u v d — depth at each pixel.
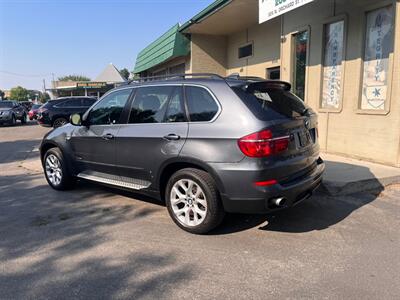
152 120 5.05
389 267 3.73
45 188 7.00
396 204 5.59
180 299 3.24
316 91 9.13
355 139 8.04
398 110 6.99
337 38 8.49
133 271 3.74
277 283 3.46
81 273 3.72
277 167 4.12
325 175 6.54
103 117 5.82
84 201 6.09
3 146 14.13
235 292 3.33
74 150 6.29
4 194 6.68
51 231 4.83
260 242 4.37
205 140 4.36
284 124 4.25
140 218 5.23
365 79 7.79
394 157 7.15
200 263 3.88
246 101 4.26
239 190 4.17
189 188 4.59
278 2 8.04
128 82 5.70
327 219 5.04
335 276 3.57
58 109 19.23
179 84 4.86
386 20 7.20
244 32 14.46
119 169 5.49
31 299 3.29
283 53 10.41
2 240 4.58
